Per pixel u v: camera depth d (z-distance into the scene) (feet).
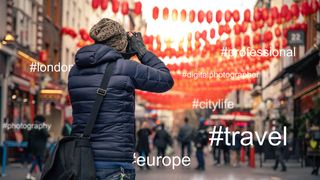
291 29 60.59
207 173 63.26
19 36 76.02
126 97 14.11
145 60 14.78
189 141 72.23
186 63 54.90
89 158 13.70
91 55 14.14
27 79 75.00
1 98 74.64
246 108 98.68
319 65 75.31
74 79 14.35
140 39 15.01
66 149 13.84
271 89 116.06
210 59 53.78
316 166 62.64
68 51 82.02
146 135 74.90
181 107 113.60
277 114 99.55
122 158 13.92
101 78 14.06
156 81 14.39
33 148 54.44
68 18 83.20
